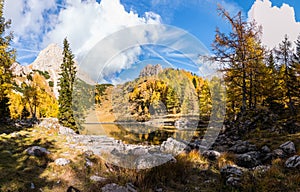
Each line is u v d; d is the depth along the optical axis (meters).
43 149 8.50
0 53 17.48
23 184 5.68
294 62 21.80
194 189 6.25
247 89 18.64
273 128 14.03
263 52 17.05
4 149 8.48
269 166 7.39
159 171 6.84
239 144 11.34
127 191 5.52
